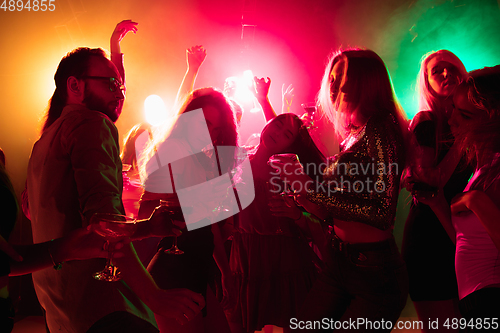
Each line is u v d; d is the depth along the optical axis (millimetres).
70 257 1189
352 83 1790
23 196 2121
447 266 2408
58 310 1437
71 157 1361
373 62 1796
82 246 1186
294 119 2574
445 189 2416
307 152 2611
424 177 1835
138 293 1271
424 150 2215
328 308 1834
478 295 1363
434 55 2674
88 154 1333
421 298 2443
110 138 1407
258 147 2623
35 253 1181
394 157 1633
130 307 1409
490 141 1428
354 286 1737
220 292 2537
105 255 1192
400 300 1701
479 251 1405
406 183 1874
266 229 2553
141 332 1418
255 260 2559
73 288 1392
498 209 1321
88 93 1575
